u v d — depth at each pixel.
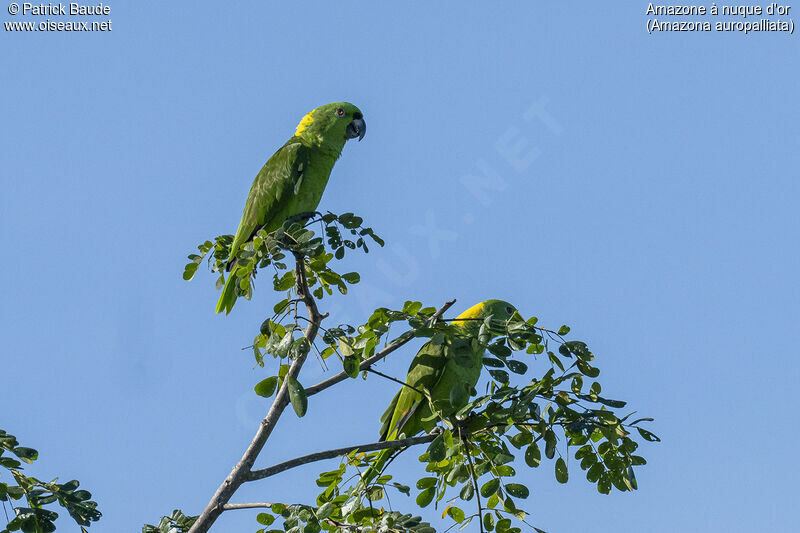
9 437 10.27
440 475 10.50
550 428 9.38
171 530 10.73
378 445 10.32
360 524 9.86
